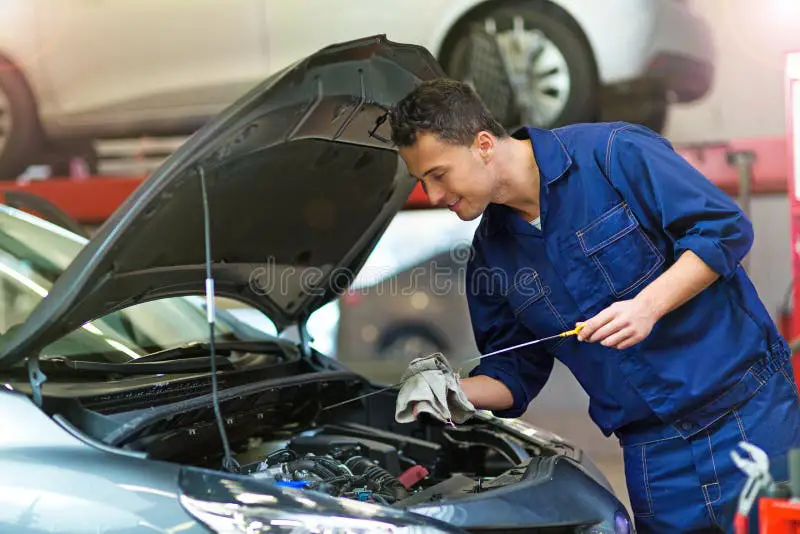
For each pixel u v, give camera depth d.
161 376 1.97
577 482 1.84
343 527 1.44
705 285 1.71
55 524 1.47
